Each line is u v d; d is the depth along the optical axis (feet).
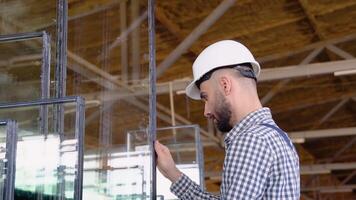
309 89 19.74
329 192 36.45
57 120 5.07
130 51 7.97
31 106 5.07
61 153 4.72
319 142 27.32
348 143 27.02
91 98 8.12
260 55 16.08
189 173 8.61
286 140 4.01
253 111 4.10
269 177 3.81
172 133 8.92
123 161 6.23
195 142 8.80
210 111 4.26
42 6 7.39
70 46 8.23
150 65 5.84
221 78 4.19
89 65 8.43
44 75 6.14
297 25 14.39
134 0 7.88
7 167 4.65
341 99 20.76
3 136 4.72
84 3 8.48
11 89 6.93
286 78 16.75
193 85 4.55
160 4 12.35
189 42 13.14
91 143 7.18
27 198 4.75
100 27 8.59
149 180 5.60
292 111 22.16
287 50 15.85
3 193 4.61
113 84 8.09
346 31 15.11
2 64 7.06
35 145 4.85
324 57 17.26
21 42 6.72
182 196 5.22
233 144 3.87
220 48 4.28
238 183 3.72
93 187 6.37
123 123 7.21
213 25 13.87
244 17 13.61
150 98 5.78
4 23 8.02
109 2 8.54
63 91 6.30
